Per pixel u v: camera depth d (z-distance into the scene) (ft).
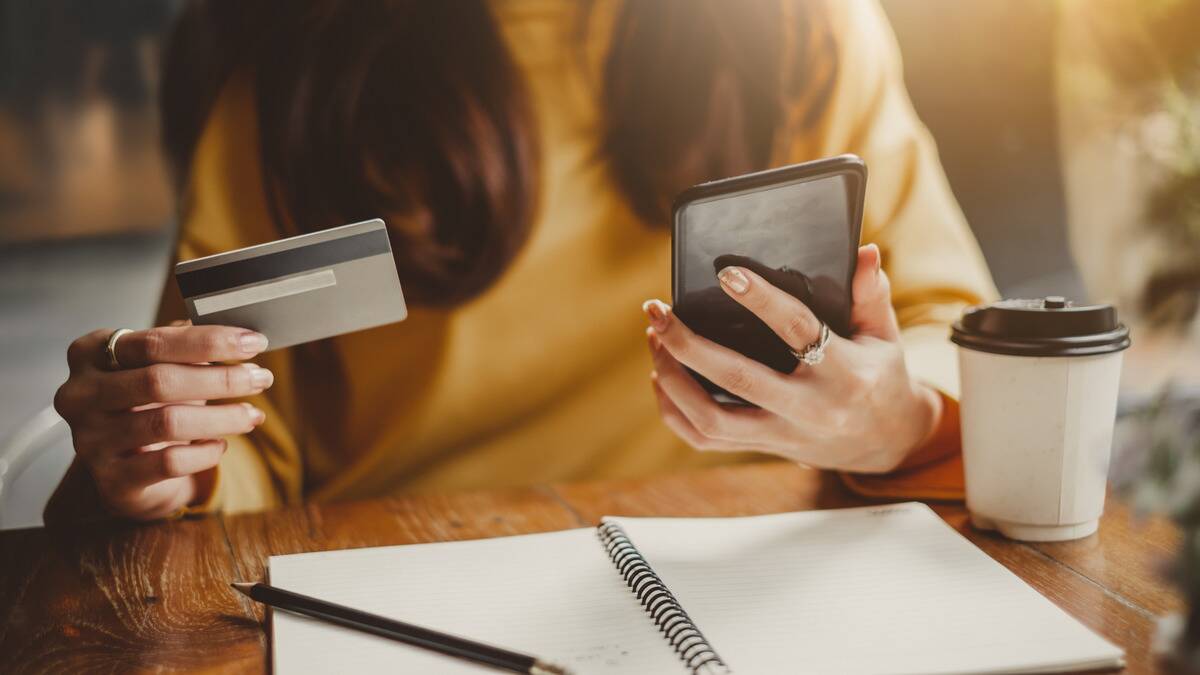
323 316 2.50
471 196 4.25
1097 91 5.93
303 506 2.95
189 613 2.19
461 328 4.35
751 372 2.38
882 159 4.30
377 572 2.24
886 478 2.87
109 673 1.90
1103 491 2.40
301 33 4.18
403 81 4.19
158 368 2.50
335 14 4.16
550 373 4.46
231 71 4.25
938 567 2.17
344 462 4.36
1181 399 1.63
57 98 13.47
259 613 2.19
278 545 2.63
